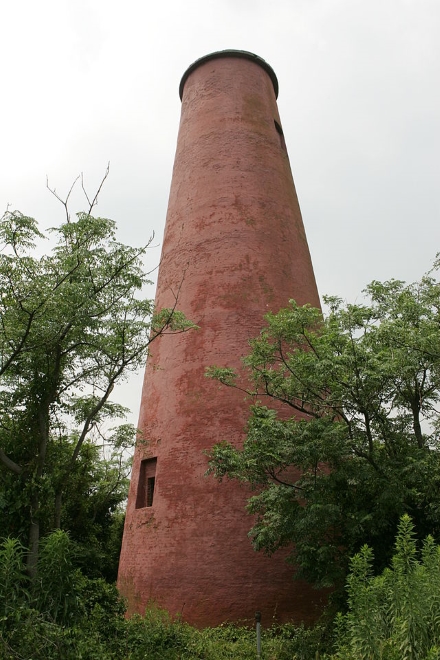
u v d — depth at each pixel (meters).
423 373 14.62
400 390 14.14
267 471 13.58
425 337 13.40
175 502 15.88
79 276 12.31
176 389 17.41
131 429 15.80
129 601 15.91
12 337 11.95
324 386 13.25
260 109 22.12
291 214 20.53
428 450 13.77
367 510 12.58
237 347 17.20
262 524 13.20
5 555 9.39
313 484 12.63
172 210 21.12
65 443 14.61
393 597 8.34
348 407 13.00
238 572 14.50
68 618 9.72
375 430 13.81
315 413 14.02
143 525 16.41
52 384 12.60
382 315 15.36
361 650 8.01
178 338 18.12
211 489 15.52
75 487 19.17
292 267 19.27
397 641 7.90
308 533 12.22
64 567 10.07
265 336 14.40
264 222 19.47
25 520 11.61
